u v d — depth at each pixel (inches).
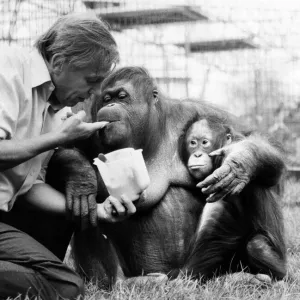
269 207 192.4
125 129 183.6
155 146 196.1
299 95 542.3
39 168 169.6
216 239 194.1
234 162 178.9
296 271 198.1
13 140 154.9
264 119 522.0
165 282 175.6
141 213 191.9
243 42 526.6
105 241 195.9
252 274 187.5
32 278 153.3
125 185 166.6
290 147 512.4
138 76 193.3
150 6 457.4
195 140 193.6
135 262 194.7
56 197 173.6
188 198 195.9
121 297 163.0
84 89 165.6
